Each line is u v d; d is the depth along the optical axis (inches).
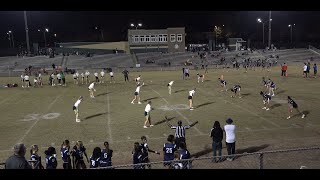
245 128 648.4
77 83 1475.1
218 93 1088.2
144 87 1289.4
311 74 1644.9
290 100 726.5
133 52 3016.7
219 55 2620.6
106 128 672.4
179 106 884.6
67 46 3366.1
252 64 2182.6
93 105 926.4
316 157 468.4
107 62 2488.9
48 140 598.2
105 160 396.2
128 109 860.0
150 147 544.1
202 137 597.9
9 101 1034.1
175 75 1784.0
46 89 1298.0
